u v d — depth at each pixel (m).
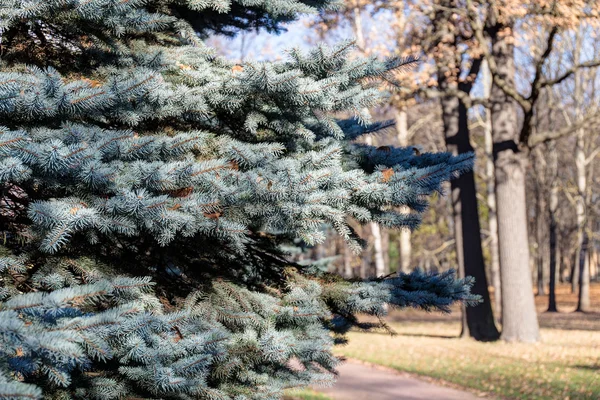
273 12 5.89
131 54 4.89
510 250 18.44
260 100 4.91
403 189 4.79
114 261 4.85
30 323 3.17
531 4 15.41
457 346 17.81
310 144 5.47
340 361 5.64
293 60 4.57
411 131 28.97
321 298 5.57
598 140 35.59
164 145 4.21
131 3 4.03
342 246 34.81
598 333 20.66
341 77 4.50
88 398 4.07
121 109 4.37
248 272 5.81
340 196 4.54
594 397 10.23
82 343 3.23
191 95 4.64
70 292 3.14
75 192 3.91
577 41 28.59
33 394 2.53
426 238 41.00
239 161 4.61
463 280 6.01
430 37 17.27
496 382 11.84
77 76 4.75
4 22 3.87
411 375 13.06
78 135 3.90
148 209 3.78
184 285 5.21
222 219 4.22
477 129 34.03
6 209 4.52
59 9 4.02
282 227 4.61
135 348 3.68
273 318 4.98
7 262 3.85
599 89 30.72
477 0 16.56
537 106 31.80
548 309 34.09
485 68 26.44
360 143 6.04
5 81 3.39
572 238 49.00
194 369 3.80
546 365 13.70
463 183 19.70
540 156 33.81
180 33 5.70
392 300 5.55
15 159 3.22
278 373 5.41
